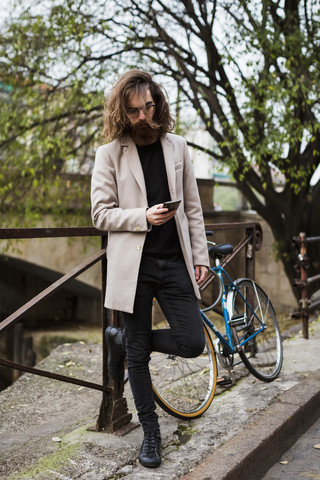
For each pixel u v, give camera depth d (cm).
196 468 232
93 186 233
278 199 918
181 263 239
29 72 820
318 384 344
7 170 916
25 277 1645
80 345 500
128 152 229
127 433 267
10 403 351
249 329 363
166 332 245
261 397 323
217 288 388
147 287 234
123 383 276
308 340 489
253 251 423
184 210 253
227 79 791
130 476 225
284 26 741
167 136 238
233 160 743
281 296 1172
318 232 945
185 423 286
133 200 229
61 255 1169
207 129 829
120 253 230
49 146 800
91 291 1333
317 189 923
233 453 245
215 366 316
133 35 776
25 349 1302
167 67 801
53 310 1558
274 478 256
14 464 245
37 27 767
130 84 217
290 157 812
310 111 779
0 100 859
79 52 782
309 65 730
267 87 700
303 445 294
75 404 350
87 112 842
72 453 245
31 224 1028
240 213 1189
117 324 277
